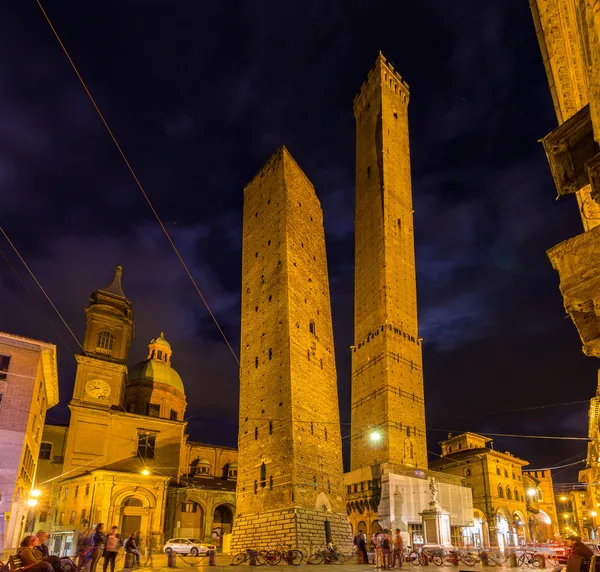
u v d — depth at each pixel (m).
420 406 67.44
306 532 38.31
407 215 79.69
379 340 68.06
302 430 42.69
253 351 50.00
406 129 88.31
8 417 37.88
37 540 16.97
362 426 66.81
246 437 47.03
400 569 27.81
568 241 9.09
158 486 57.09
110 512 52.97
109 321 69.19
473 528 63.28
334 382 51.44
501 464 78.12
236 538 43.84
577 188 10.68
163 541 55.97
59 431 63.72
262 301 50.84
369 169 82.69
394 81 88.75
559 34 10.98
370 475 61.50
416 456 63.66
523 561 32.88
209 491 64.12
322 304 53.72
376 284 72.19
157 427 66.56
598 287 8.80
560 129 10.02
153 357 79.00
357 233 80.25
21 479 39.75
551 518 100.69
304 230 54.38
